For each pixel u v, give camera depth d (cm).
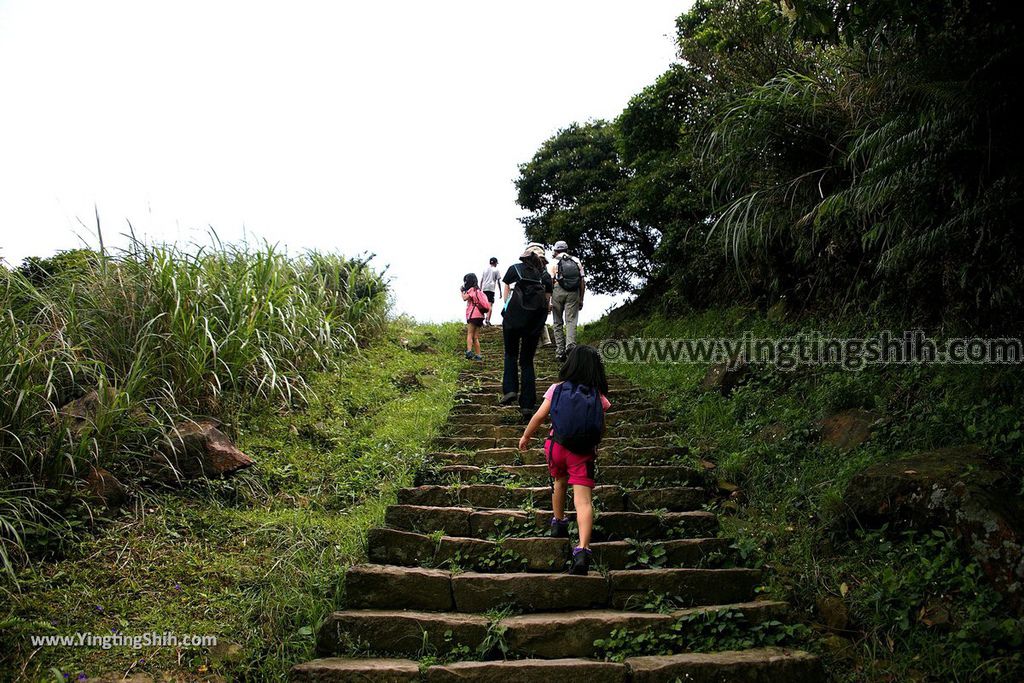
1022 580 323
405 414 664
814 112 630
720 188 847
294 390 640
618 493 467
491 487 471
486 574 372
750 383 668
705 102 944
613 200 1410
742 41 846
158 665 317
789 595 378
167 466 464
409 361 867
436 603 361
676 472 507
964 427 456
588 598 366
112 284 553
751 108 677
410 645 332
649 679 305
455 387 777
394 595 360
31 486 409
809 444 533
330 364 755
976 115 389
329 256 933
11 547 378
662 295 1184
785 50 791
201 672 315
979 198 430
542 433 594
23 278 514
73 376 486
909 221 491
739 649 331
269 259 722
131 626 340
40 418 436
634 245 1475
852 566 391
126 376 505
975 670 302
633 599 366
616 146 1235
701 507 468
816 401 583
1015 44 357
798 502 471
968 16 399
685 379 768
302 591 369
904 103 452
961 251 486
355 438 601
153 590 369
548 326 1090
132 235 578
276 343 674
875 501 408
